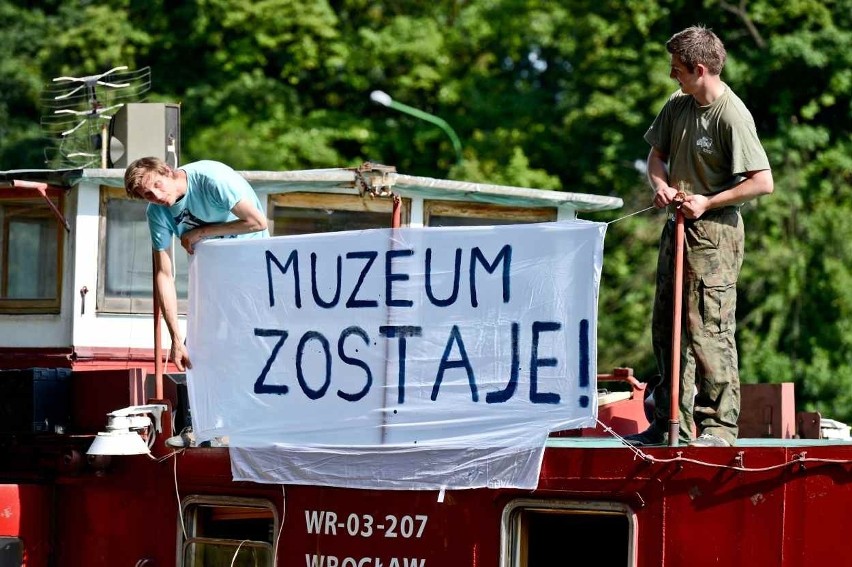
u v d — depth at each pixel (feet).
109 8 97.96
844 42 81.92
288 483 30.73
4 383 34.88
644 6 86.84
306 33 98.17
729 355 28.43
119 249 40.29
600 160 89.10
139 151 42.52
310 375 30.53
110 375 33.96
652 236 82.64
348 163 97.91
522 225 28.30
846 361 79.51
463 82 101.40
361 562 30.25
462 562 29.01
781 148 81.30
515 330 28.22
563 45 94.12
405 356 29.37
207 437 31.78
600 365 81.10
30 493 35.14
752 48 84.94
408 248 29.50
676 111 29.40
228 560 32.63
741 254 28.81
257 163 91.40
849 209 81.20
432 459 28.96
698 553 26.25
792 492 25.46
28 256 40.83
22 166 98.32
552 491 27.96
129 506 34.14
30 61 100.01
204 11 96.43
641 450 26.96
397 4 108.27
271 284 31.17
